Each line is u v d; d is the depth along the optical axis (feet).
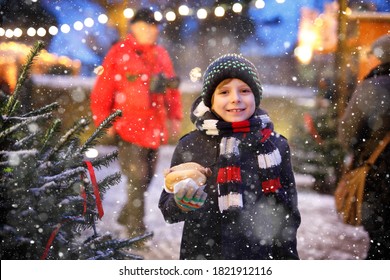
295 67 55.06
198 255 14.01
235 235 13.83
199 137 14.38
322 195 32.24
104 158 11.85
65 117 43.27
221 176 13.83
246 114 14.29
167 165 38.73
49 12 52.95
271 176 13.99
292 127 39.06
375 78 21.22
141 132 27.27
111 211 28.02
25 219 10.53
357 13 38.65
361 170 20.66
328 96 38.45
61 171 11.07
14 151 10.86
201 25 60.59
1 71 38.91
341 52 38.37
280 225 13.99
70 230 11.41
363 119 20.94
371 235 20.53
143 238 12.01
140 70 27.48
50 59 51.01
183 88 46.93
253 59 59.41
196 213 13.88
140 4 59.93
